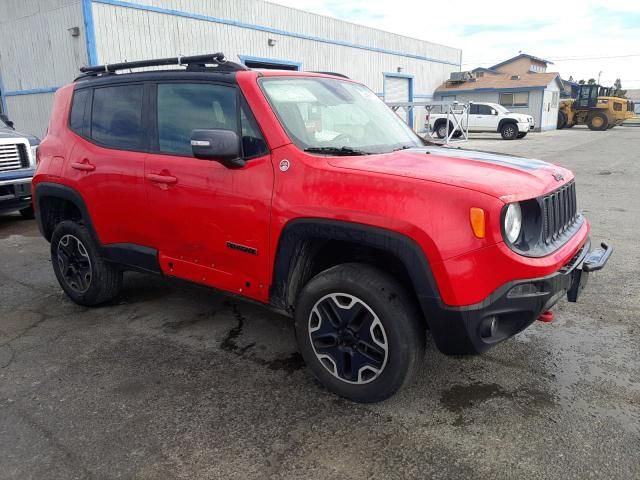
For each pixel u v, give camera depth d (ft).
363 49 86.28
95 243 13.83
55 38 49.65
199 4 56.24
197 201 11.11
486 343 8.84
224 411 9.82
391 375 9.21
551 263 8.77
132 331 13.50
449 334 8.72
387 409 9.78
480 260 8.29
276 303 10.51
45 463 8.44
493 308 8.45
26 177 25.05
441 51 113.91
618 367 11.16
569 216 10.83
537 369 11.13
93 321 14.19
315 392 10.42
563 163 49.14
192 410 9.87
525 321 8.95
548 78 110.01
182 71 11.84
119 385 10.82
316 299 9.84
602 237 21.61
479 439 8.86
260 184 10.12
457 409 9.74
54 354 12.26
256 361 11.79
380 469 8.20
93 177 13.25
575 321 13.53
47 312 14.90
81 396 10.43
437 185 8.55
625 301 14.76
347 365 9.90
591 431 8.99
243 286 10.85
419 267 8.51
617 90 119.96
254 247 10.37
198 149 9.80
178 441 8.95
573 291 9.93
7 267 19.49
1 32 55.36
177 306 15.16
